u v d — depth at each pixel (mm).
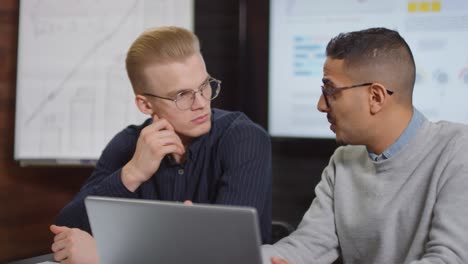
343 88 1307
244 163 1423
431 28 2357
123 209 963
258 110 2564
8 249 2672
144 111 1485
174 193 1531
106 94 2521
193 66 1394
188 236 922
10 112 2643
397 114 1315
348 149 1507
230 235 886
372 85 1284
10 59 2633
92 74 2529
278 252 1386
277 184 2635
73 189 2748
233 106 2650
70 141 2541
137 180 1414
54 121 2551
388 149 1342
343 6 2441
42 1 2545
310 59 2492
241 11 2496
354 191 1438
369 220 1372
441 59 2355
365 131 1327
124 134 1675
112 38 2516
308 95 2504
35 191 2709
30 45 2555
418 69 2381
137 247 981
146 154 1404
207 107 1423
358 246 1405
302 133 2521
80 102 2533
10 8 2625
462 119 2352
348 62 1300
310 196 2602
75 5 2533
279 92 2531
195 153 1505
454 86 2350
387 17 2400
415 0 2367
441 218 1213
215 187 1488
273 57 2527
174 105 1402
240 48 2508
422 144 1322
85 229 1484
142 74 1422
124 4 2508
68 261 1278
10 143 2650
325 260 1442
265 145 1486
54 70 2545
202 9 2654
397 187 1342
